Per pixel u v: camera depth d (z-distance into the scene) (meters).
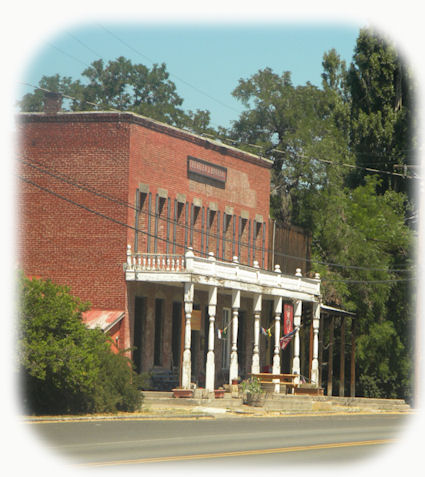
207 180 56.41
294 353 58.00
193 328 48.97
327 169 75.94
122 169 49.22
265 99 84.25
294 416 47.16
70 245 49.78
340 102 79.69
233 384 51.00
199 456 24.47
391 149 77.56
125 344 48.34
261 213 62.28
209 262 49.38
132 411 40.81
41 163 50.72
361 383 69.31
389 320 70.81
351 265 70.12
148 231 50.56
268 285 54.25
